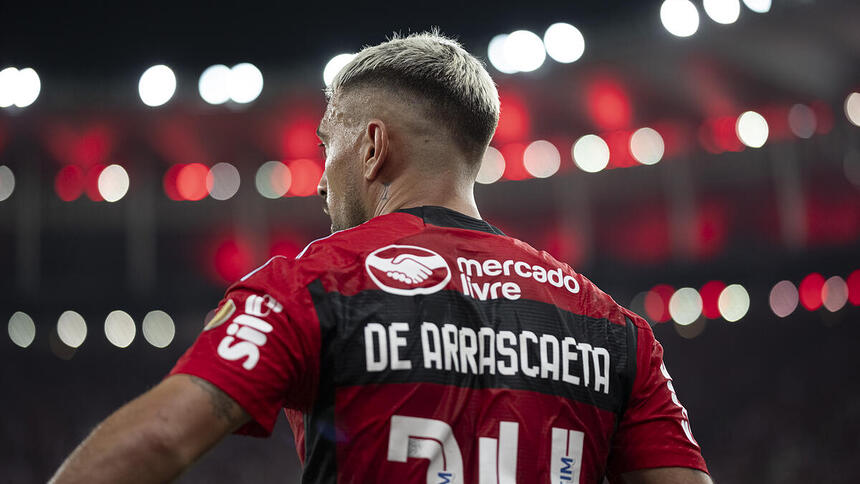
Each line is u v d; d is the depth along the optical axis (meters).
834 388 25.22
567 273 1.65
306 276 1.38
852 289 26.25
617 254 28.83
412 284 1.44
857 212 26.44
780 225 27.47
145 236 29.58
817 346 26.16
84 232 29.44
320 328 1.34
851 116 26.12
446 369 1.39
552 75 25.31
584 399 1.51
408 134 1.66
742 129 27.27
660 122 27.75
